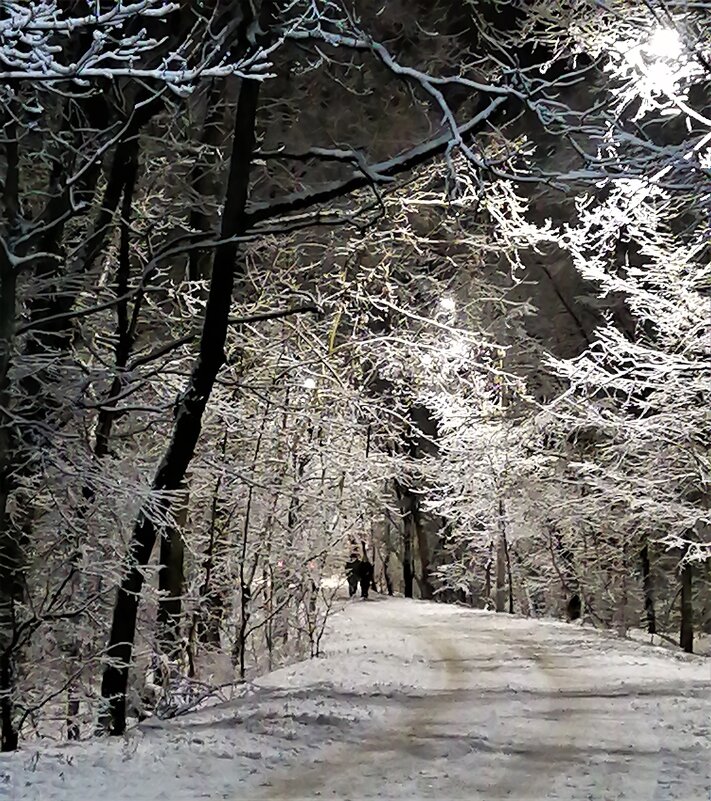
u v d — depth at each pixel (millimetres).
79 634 14047
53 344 13242
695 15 12766
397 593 55969
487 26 15109
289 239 18766
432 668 17656
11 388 11773
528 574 38500
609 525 27547
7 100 10359
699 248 18781
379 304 20359
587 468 22531
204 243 12148
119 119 13242
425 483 36625
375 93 18250
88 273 13156
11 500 13625
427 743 10766
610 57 13164
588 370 20609
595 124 13914
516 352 28797
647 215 18781
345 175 17984
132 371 13242
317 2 13188
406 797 8414
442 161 17703
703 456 20609
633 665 18109
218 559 20859
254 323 18781
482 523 36094
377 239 19422
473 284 21312
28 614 13453
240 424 18312
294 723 11914
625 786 8734
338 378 19375
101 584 14156
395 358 20219
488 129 16188
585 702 13633
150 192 17078
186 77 8508
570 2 13906
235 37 12188
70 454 12352
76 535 13141
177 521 16344
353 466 21297
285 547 20906
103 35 8258
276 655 21594
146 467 15430
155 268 13164
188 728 11844
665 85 12391
